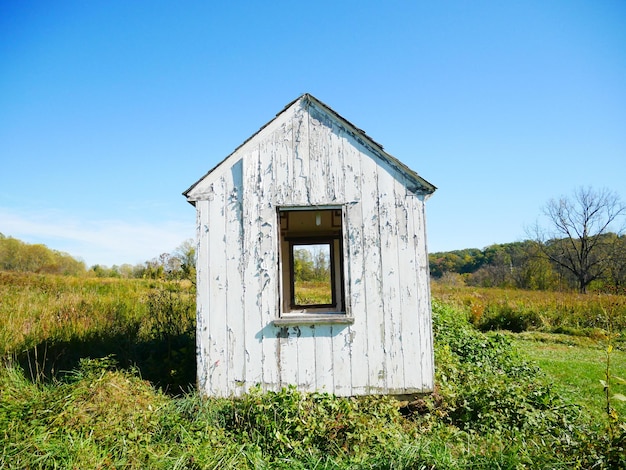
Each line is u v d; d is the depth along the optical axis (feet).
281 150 19.75
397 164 19.61
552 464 13.12
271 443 15.21
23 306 37.99
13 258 126.62
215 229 19.45
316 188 19.60
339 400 17.72
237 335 18.95
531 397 19.93
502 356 29.14
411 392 18.84
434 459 13.17
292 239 31.55
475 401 18.93
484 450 15.07
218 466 13.32
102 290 57.82
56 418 14.33
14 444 13.07
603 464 12.82
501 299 65.67
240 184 19.66
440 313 38.37
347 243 19.34
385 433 15.43
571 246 140.67
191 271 30.66
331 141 19.79
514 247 166.20
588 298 60.03
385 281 19.24
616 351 41.65
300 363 18.84
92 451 13.10
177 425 15.34
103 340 28.94
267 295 19.13
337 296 31.22
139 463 12.98
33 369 23.62
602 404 23.79
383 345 18.98
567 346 44.68
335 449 15.07
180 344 26.00
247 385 18.74
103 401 15.76
